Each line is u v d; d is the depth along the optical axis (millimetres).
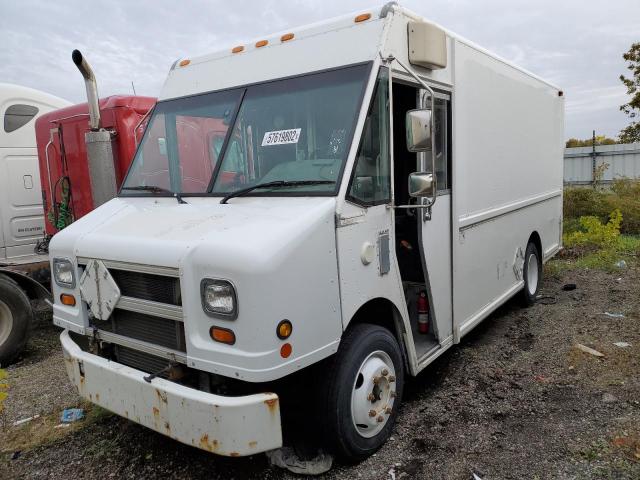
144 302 3213
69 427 4285
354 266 3352
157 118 4441
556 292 7797
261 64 4035
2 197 7457
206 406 2803
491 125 5551
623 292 7461
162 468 3623
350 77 3551
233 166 3820
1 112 7453
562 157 8836
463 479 3299
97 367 3395
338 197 3215
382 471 3449
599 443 3576
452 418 4094
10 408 4719
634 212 13312
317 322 3055
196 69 4449
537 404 4254
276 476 3445
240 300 2738
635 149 19609
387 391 3729
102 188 5059
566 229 13156
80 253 3590
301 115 3637
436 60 4047
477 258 5289
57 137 7559
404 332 3994
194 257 2906
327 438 3395
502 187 5949
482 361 5258
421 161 4297
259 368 2746
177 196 3943
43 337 7020
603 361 5016
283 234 2891
